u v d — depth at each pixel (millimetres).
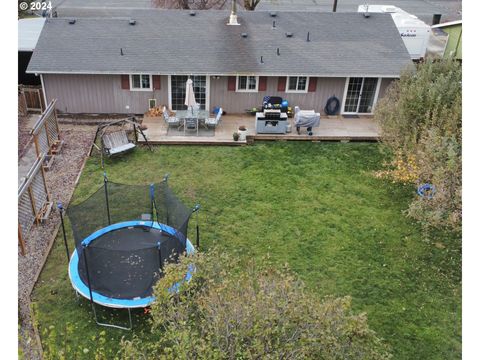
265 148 18391
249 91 20562
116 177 16047
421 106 15555
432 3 43844
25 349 8367
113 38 20516
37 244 12836
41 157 13930
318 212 14562
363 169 17125
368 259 12617
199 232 13391
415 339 10289
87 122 19938
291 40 21141
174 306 8125
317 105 21094
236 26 21562
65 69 19000
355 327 7062
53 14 30797
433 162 14109
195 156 17625
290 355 6676
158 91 20266
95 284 10820
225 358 6812
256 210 14523
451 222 13219
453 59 17547
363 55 20719
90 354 9648
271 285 7434
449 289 11688
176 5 29359
